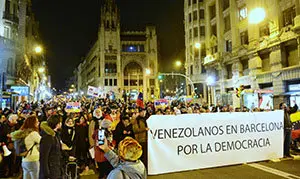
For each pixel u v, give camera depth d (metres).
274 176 7.17
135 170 2.97
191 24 48.78
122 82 87.94
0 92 27.52
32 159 5.34
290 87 25.12
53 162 4.57
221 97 35.97
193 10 48.56
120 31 91.75
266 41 27.31
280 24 26.23
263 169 7.86
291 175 7.25
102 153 6.68
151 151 7.42
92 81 103.56
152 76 89.19
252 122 8.71
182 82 75.50
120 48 89.12
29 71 50.38
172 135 7.66
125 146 3.04
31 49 59.34
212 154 8.05
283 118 9.30
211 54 41.34
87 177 7.88
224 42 37.72
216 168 8.02
